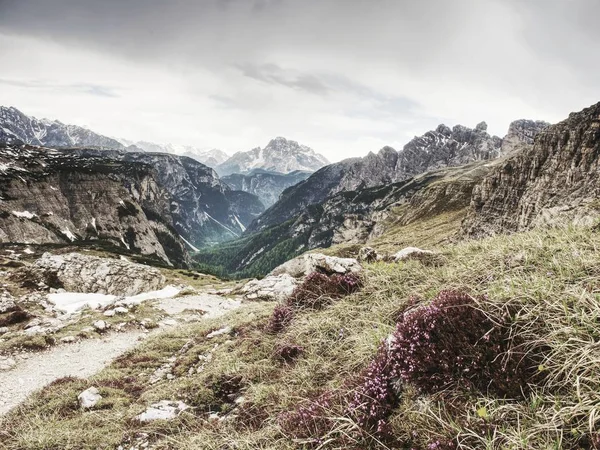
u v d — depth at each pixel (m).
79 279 45.69
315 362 7.64
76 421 8.93
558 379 4.07
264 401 7.16
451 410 4.32
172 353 14.77
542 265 6.56
